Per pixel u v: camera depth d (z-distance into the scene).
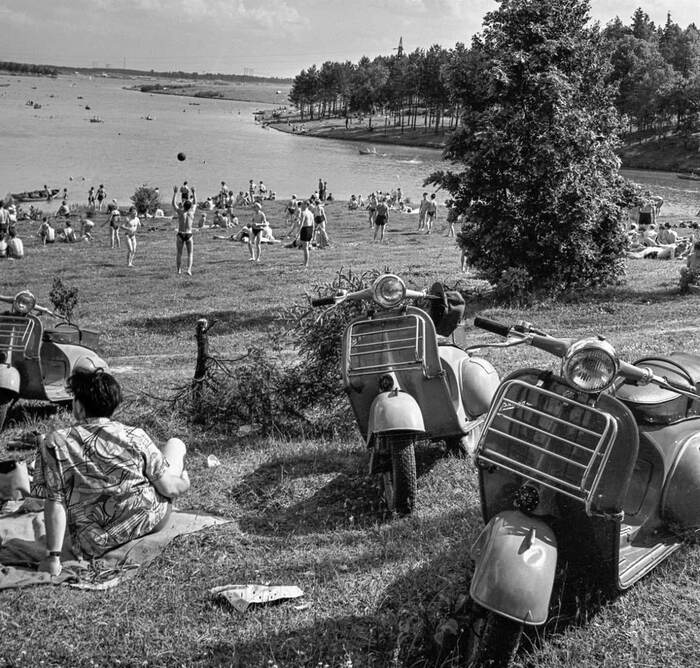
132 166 89.56
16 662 4.43
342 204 56.59
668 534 5.25
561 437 4.43
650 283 19.14
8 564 5.40
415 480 6.21
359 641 4.56
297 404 9.06
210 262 28.58
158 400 9.66
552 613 4.61
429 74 159.12
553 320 14.99
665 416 5.29
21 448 8.05
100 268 27.62
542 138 17.78
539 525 4.26
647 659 4.29
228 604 4.91
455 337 7.87
